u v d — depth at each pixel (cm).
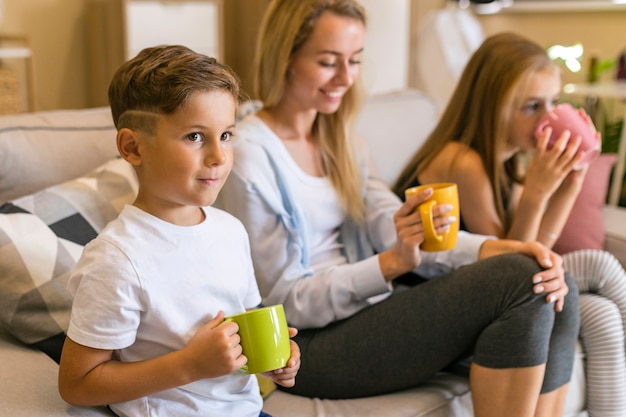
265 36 152
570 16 406
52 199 125
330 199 158
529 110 173
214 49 442
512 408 130
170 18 425
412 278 166
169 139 95
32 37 444
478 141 178
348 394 139
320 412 130
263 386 134
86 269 94
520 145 176
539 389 131
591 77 354
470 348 137
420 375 138
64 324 115
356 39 149
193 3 429
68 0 454
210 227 105
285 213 146
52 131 147
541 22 420
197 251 102
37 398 99
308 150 159
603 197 200
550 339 137
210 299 102
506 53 172
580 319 153
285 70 151
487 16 445
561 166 163
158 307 97
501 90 171
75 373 94
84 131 152
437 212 133
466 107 180
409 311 137
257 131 150
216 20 439
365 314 142
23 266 113
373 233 166
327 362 139
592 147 163
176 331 98
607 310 155
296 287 144
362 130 200
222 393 104
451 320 134
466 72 180
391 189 200
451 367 150
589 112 339
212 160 96
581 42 403
